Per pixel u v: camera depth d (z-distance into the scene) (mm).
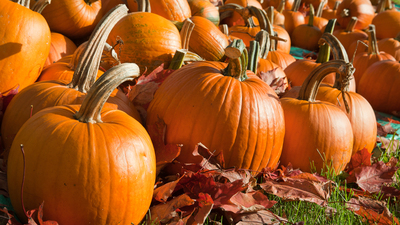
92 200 1594
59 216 1594
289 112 2758
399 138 3963
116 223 1686
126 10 2352
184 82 2316
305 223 2061
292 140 2703
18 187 1637
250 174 2271
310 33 7691
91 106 1745
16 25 2416
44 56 2658
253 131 2217
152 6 4203
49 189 1568
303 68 4340
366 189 2633
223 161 2172
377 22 7688
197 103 2195
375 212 2221
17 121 2105
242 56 2330
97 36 2252
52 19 3639
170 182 2027
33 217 1602
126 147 1696
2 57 2367
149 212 1830
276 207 2301
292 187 2342
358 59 5906
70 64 2738
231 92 2230
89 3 3934
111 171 1618
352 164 2922
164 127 2238
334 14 9586
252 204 2014
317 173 2604
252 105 2236
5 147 2164
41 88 2191
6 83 2438
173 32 3318
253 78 2492
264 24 5000
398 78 4738
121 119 1876
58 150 1590
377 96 4898
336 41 3615
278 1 9453
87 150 1607
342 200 2414
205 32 3861
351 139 2826
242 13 5301
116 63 3055
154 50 3146
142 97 2629
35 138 1642
